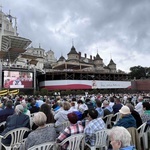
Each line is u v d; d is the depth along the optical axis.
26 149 4.39
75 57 89.75
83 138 5.69
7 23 82.06
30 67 47.97
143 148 7.32
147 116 7.59
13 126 6.02
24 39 52.09
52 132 4.62
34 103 11.15
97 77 60.38
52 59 117.56
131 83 68.75
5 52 51.41
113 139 2.80
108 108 10.44
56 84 53.69
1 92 34.84
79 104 11.66
